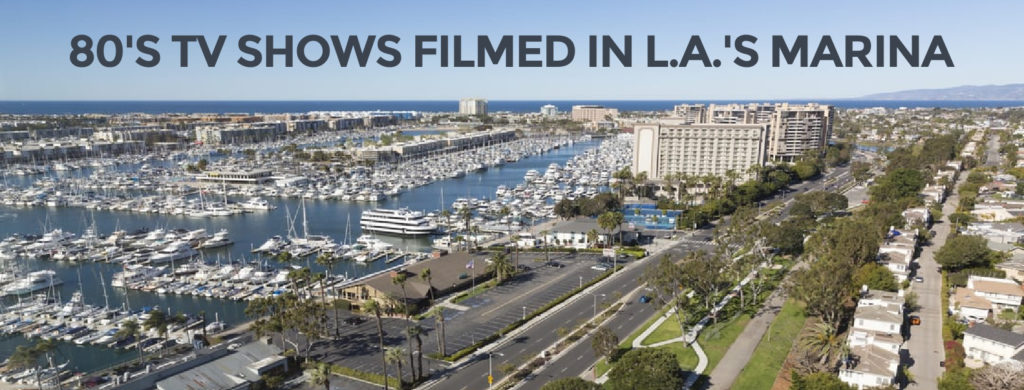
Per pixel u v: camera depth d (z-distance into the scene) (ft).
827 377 325.21
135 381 355.15
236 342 438.81
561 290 556.51
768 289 536.01
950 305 478.59
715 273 469.98
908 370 373.20
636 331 453.17
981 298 467.52
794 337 430.20
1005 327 418.31
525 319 478.59
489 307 513.86
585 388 300.61
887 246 604.08
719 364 391.45
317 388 373.81
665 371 331.98
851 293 478.59
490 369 395.96
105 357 449.06
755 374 376.68
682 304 493.36
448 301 530.27
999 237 651.66
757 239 619.26
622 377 336.90
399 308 499.10
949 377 331.36
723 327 450.71
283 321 412.77
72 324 505.66
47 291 606.55
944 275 547.90
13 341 481.46
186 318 490.90
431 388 370.73
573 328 463.42
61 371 423.23
